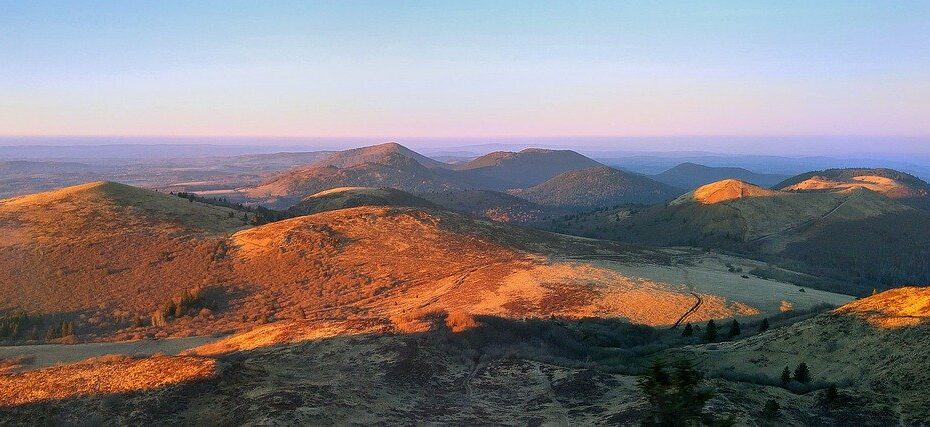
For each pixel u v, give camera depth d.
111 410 28.09
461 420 27.77
